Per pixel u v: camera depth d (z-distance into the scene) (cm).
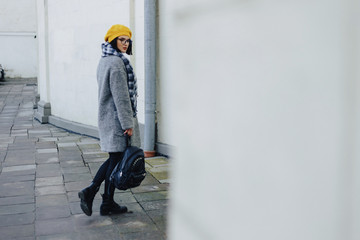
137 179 332
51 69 962
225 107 80
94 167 549
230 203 80
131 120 327
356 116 56
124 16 661
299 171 65
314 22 61
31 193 436
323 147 61
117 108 323
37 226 344
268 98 70
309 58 62
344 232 58
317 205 62
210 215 86
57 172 523
